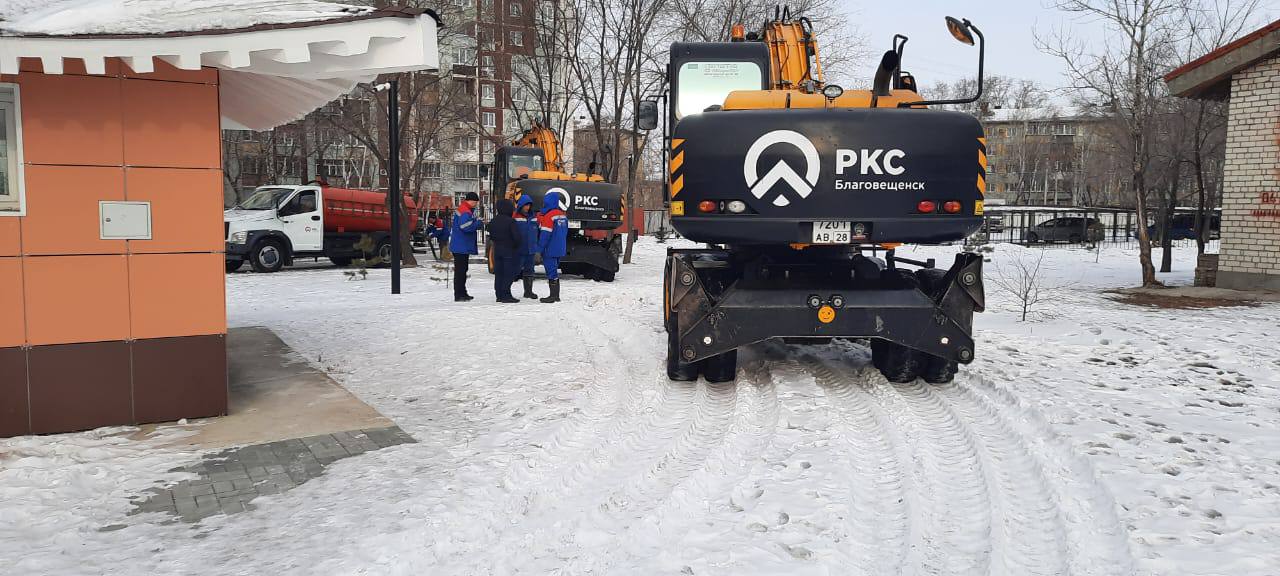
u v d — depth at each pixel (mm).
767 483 4453
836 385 7145
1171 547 3561
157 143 5531
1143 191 17109
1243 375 7648
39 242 5281
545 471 4738
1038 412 5859
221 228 5793
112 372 5559
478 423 5891
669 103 8641
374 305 13742
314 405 6277
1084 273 22188
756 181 6371
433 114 25344
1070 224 48125
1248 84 15078
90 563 3463
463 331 10219
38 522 3941
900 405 6262
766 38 9094
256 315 11859
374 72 5543
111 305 5512
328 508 4117
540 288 17078
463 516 3953
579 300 14258
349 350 8906
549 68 25062
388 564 3396
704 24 24750
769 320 6594
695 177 6445
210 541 3713
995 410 6055
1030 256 31719
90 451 5020
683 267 6637
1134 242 48844
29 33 4441
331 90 7348
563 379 7410
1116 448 5027
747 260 7234
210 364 5852
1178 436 5336
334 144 44969
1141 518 3883
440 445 5285
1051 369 7883
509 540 3701
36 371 5348
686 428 5707
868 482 4551
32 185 5230
